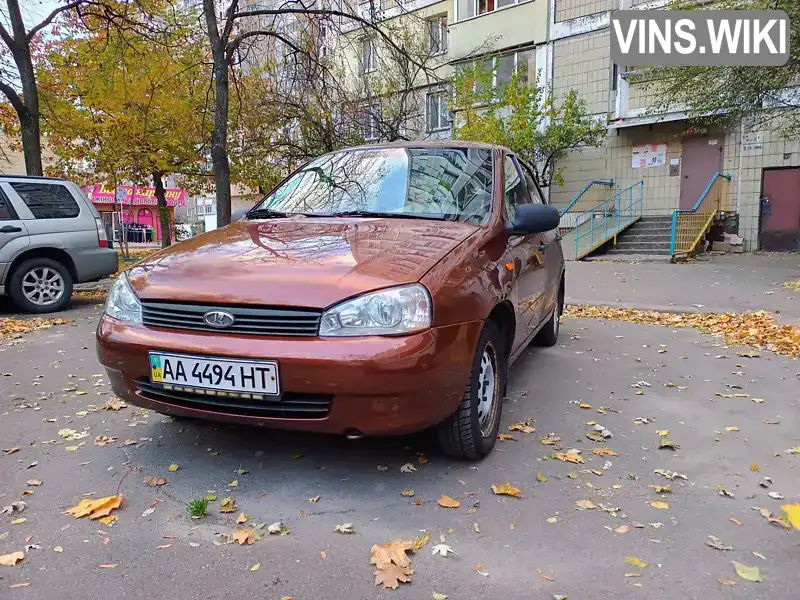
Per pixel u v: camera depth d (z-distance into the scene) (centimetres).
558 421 384
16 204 792
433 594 210
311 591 211
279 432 356
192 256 309
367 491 284
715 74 1098
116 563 228
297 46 1128
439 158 415
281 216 386
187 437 352
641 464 318
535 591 211
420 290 265
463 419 294
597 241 1609
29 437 358
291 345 256
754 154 1600
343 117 1493
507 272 339
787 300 845
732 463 320
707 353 566
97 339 300
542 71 1903
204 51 1641
